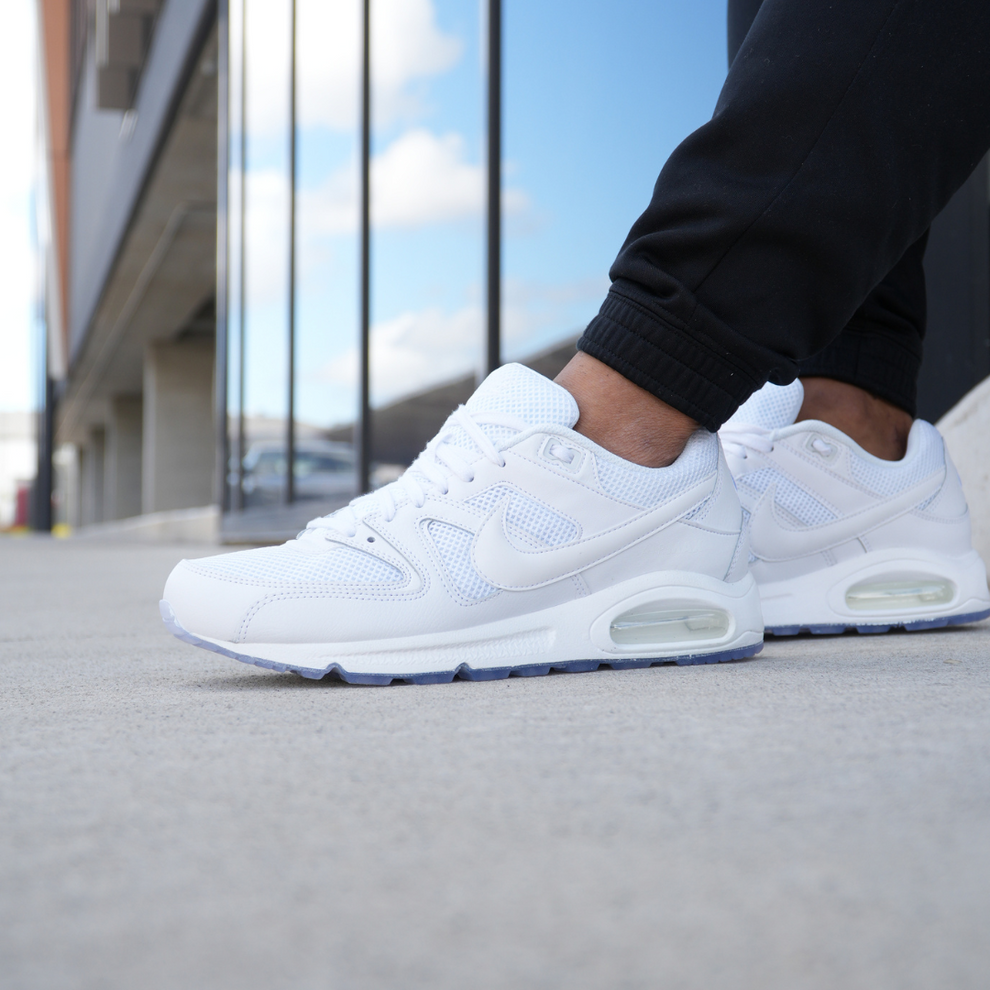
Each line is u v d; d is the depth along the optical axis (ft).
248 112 15.29
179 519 21.48
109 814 1.34
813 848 1.14
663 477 2.34
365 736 1.69
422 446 8.02
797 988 0.80
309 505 11.53
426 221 7.95
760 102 2.11
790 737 1.60
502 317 6.63
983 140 2.19
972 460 3.71
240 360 15.69
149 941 0.91
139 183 25.94
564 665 2.30
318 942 0.91
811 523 2.80
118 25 24.82
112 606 4.44
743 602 2.41
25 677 2.30
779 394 2.80
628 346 2.27
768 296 2.18
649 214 2.19
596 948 0.89
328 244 10.91
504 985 0.81
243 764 1.55
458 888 1.04
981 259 4.48
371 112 9.68
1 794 1.44
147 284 34.37
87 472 74.02
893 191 2.15
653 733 1.65
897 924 0.93
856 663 2.27
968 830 1.20
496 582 2.24
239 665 2.47
